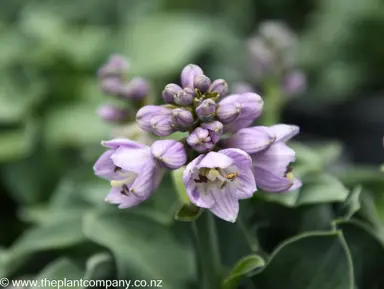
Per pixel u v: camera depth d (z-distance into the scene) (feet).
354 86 3.58
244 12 4.07
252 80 2.86
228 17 3.93
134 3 3.72
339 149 2.03
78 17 3.57
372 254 1.63
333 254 1.57
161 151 1.42
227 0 3.95
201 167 1.43
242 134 1.46
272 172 1.46
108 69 1.79
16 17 3.90
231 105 1.45
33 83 2.77
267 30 2.37
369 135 3.38
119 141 1.45
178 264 1.69
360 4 3.58
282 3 4.23
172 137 1.59
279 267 1.60
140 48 3.03
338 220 1.59
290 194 1.66
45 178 2.49
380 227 1.69
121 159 1.43
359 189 1.66
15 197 2.47
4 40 3.10
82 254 1.79
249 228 1.71
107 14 3.71
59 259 1.80
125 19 3.69
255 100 1.47
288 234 1.72
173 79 2.95
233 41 3.29
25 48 2.97
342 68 3.62
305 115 3.50
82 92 2.85
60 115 2.65
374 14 3.52
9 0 3.90
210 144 1.43
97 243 1.77
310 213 1.70
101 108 1.79
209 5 3.88
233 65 3.25
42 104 2.75
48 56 2.87
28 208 2.35
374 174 1.78
